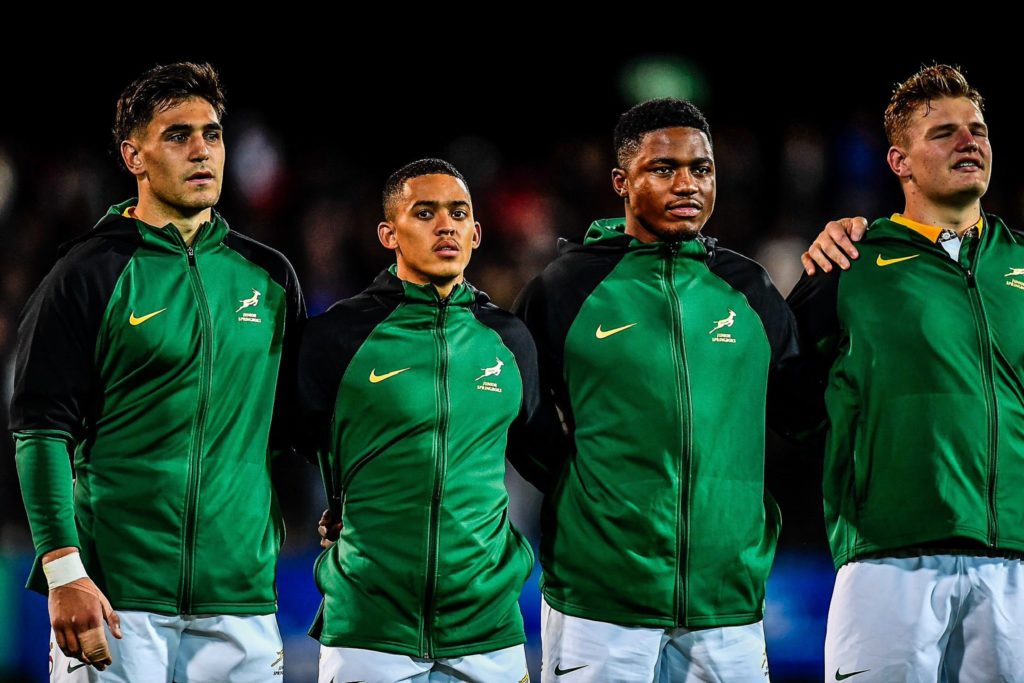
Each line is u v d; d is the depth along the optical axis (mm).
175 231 15164
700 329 15867
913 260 15961
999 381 15523
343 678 15320
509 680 15742
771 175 47188
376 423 15414
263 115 49438
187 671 15008
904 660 15391
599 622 15656
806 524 30906
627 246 16297
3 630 24516
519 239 41719
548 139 50875
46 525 14164
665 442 15508
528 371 16109
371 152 50094
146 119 15102
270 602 15266
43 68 47188
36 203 40125
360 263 40656
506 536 15859
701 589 15602
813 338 16266
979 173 15781
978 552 15438
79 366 14633
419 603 15266
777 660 25578
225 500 14922
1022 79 47031
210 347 14953
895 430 15508
